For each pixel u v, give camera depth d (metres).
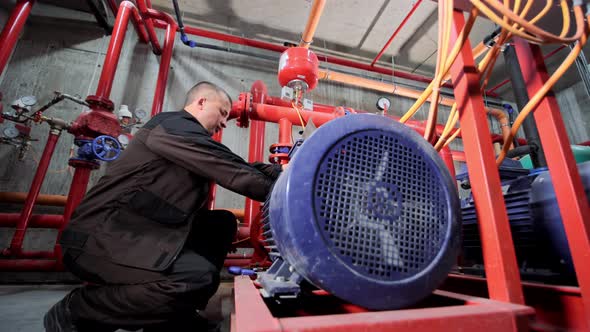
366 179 0.40
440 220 0.41
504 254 0.43
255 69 2.92
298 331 0.26
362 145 0.41
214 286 0.71
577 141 3.34
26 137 1.89
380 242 0.37
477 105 0.52
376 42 3.14
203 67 2.76
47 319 0.71
